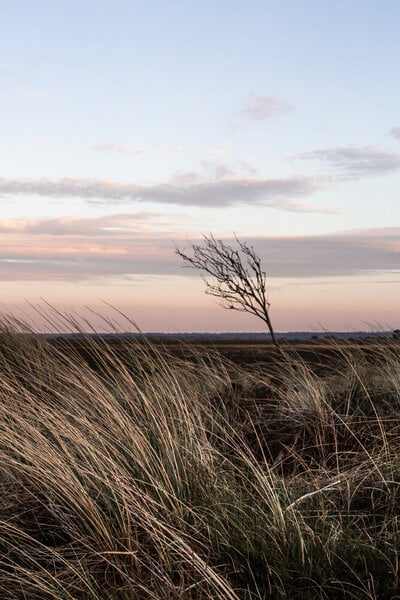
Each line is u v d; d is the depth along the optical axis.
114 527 4.71
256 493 5.45
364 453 6.34
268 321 10.38
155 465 5.30
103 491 5.14
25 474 5.43
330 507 5.20
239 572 4.30
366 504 5.29
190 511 4.86
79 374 7.04
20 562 4.58
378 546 4.54
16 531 4.87
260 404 7.78
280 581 4.17
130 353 7.73
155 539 4.50
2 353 8.71
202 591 4.07
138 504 4.65
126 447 5.61
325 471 5.84
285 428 7.06
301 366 8.44
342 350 8.85
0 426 6.08
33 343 9.05
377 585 4.14
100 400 6.17
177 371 8.02
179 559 4.40
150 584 4.18
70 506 4.94
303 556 4.30
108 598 4.02
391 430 6.69
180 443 5.93
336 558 4.40
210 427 7.09
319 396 7.38
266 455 6.60
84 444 5.27
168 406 6.74
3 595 4.13
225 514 4.76
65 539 4.85
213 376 8.50
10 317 9.34
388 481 5.25
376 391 7.72
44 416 5.95
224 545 4.54
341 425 6.94
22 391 7.06
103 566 4.46
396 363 8.15
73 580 4.30
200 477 5.38
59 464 5.08
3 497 5.38
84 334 7.50
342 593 4.11
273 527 4.57
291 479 5.79
